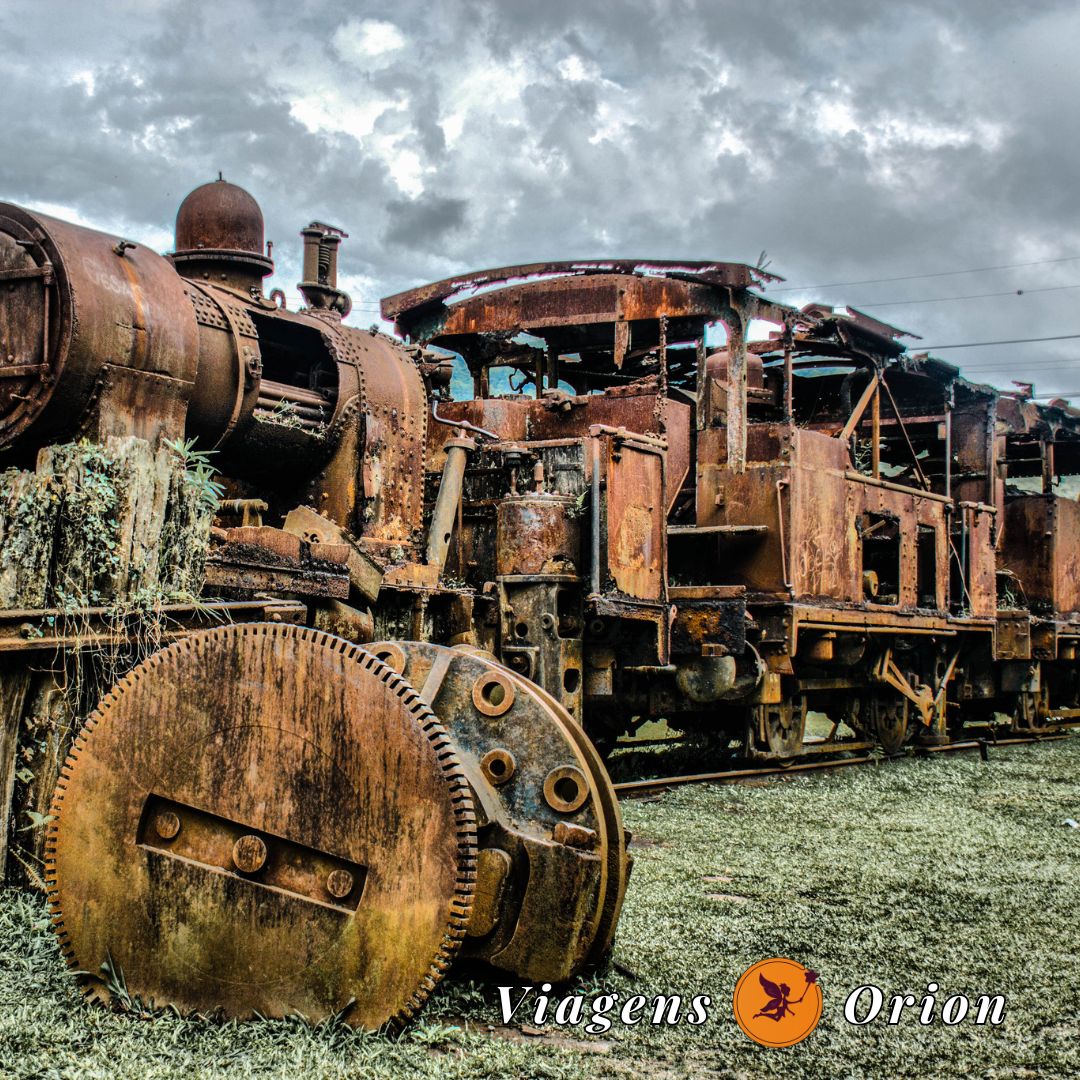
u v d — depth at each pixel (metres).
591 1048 3.85
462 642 8.61
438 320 12.24
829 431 14.48
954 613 15.26
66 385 6.02
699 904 5.71
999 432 16.92
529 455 9.38
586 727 10.37
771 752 11.49
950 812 8.92
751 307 11.20
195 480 6.05
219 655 3.91
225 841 3.88
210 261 8.09
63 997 3.97
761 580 11.30
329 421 8.21
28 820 5.20
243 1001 3.77
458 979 4.29
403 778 3.69
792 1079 3.66
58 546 5.52
